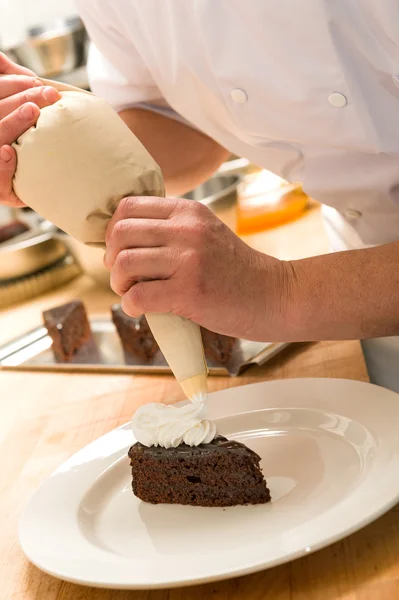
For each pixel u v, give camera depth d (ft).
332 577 2.73
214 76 3.92
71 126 3.08
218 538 3.06
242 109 3.87
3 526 3.52
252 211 6.65
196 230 3.10
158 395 4.51
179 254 3.07
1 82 3.46
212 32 3.62
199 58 3.90
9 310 6.42
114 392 4.66
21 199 3.31
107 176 3.10
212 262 3.11
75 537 3.17
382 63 3.39
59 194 3.11
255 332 3.32
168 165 4.97
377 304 3.30
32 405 4.70
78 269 6.77
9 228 7.31
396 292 3.28
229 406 3.92
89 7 4.30
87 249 6.06
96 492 3.55
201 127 4.50
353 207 4.06
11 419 4.57
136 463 3.46
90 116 3.12
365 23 3.31
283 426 3.72
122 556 3.04
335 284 3.30
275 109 3.77
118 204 3.14
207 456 3.32
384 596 2.60
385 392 3.63
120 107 4.90
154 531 3.23
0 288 6.50
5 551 3.33
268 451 3.59
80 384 4.86
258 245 6.37
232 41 3.62
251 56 3.61
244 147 4.38
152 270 3.08
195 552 2.97
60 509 3.40
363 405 3.60
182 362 3.17
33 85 3.47
